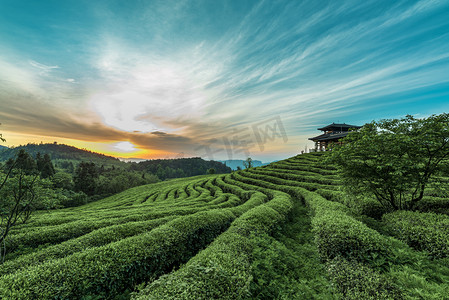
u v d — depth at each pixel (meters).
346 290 4.25
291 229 10.49
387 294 3.80
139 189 64.38
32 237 9.70
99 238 8.44
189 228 8.84
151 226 10.38
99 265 5.54
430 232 6.51
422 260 5.48
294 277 5.66
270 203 12.78
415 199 9.88
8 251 8.98
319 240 6.71
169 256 7.47
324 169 29.19
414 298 3.62
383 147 9.52
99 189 68.62
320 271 5.92
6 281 4.60
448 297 3.67
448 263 5.43
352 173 10.70
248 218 9.15
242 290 4.01
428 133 8.65
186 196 31.66
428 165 9.18
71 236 10.59
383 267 5.30
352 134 11.11
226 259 5.05
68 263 5.43
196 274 4.23
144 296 3.64
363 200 11.13
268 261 5.70
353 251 5.77
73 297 4.78
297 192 19.56
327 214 8.58
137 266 6.24
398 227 7.67
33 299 4.23
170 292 3.65
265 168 41.19
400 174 8.67
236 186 29.78
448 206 9.80
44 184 11.84
